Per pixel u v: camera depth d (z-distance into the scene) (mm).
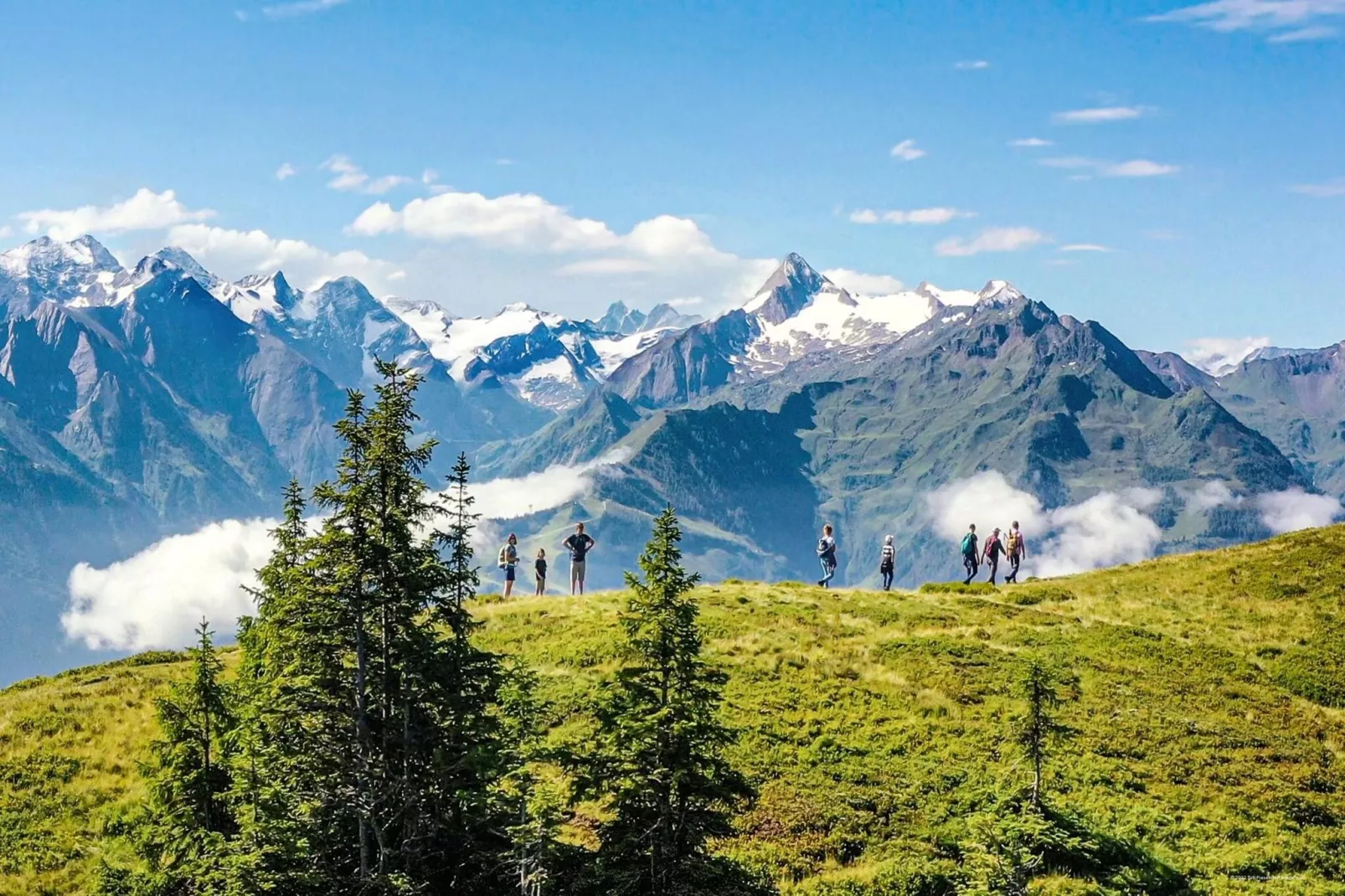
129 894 24500
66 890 30125
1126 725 37156
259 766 21734
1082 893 26969
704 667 23906
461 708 22406
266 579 22359
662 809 22531
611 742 23062
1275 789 33312
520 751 25219
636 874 22516
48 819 33562
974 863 26094
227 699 26344
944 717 37375
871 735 35906
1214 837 30609
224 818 25391
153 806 25641
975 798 31562
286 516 22391
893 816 31047
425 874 21625
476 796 22172
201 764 25641
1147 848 29375
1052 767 33625
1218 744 36188
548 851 22984
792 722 36750
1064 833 29062
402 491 22438
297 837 21250
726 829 23297
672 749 22609
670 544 23875
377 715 22000
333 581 21625
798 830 30203
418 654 22078
